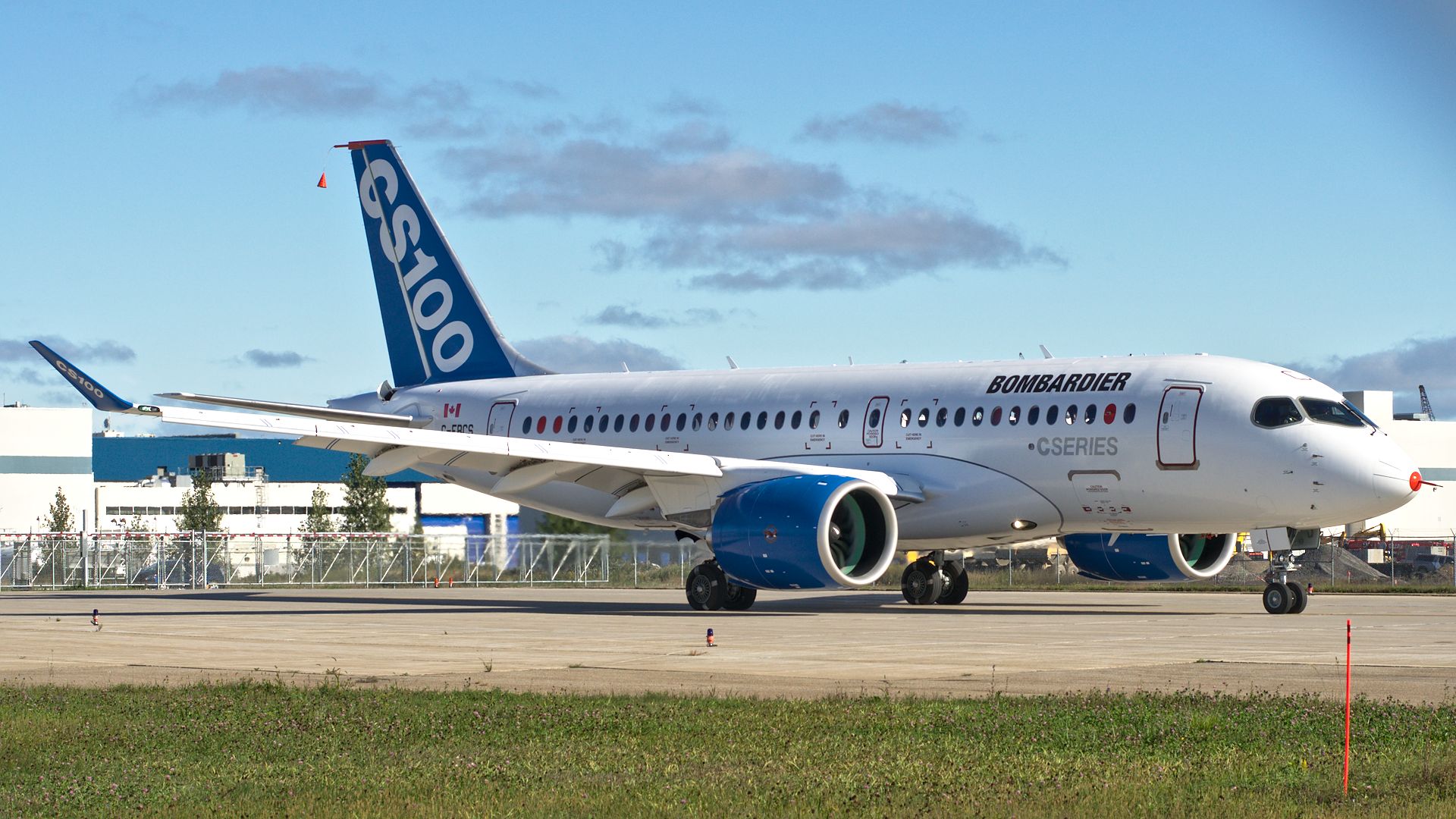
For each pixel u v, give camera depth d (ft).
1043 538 180.34
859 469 182.39
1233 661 108.78
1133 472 166.30
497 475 209.87
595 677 101.60
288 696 91.35
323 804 59.88
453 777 64.75
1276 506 161.79
